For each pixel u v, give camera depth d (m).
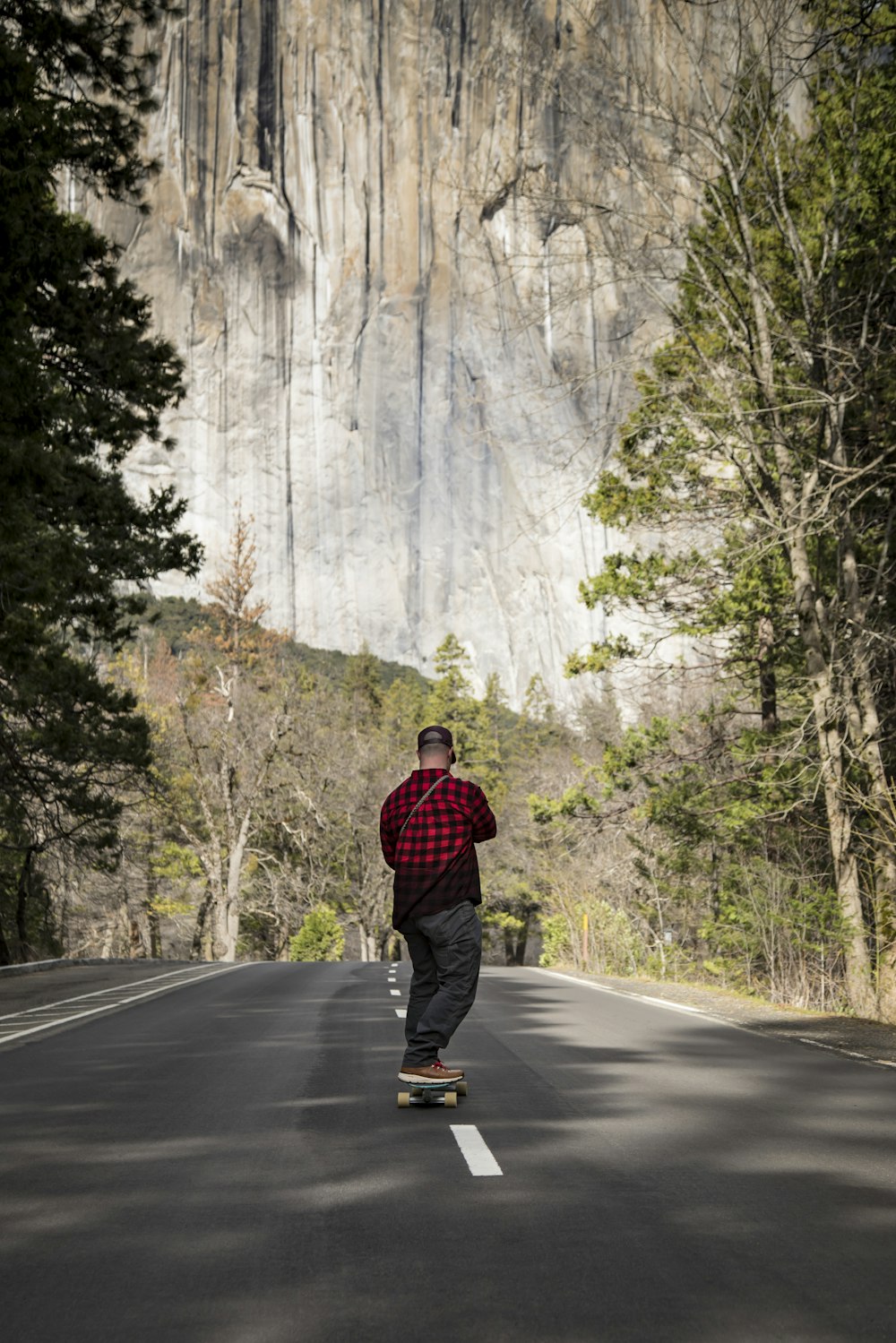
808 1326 4.15
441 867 8.25
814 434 25.47
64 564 21.47
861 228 24.20
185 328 175.88
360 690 116.81
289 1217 5.52
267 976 25.80
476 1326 4.15
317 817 64.12
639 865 37.31
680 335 25.17
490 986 21.75
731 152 24.23
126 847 58.31
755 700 32.88
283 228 180.25
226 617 79.00
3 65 18.67
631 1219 5.45
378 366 180.25
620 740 54.41
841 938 23.11
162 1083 9.42
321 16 181.00
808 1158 6.70
